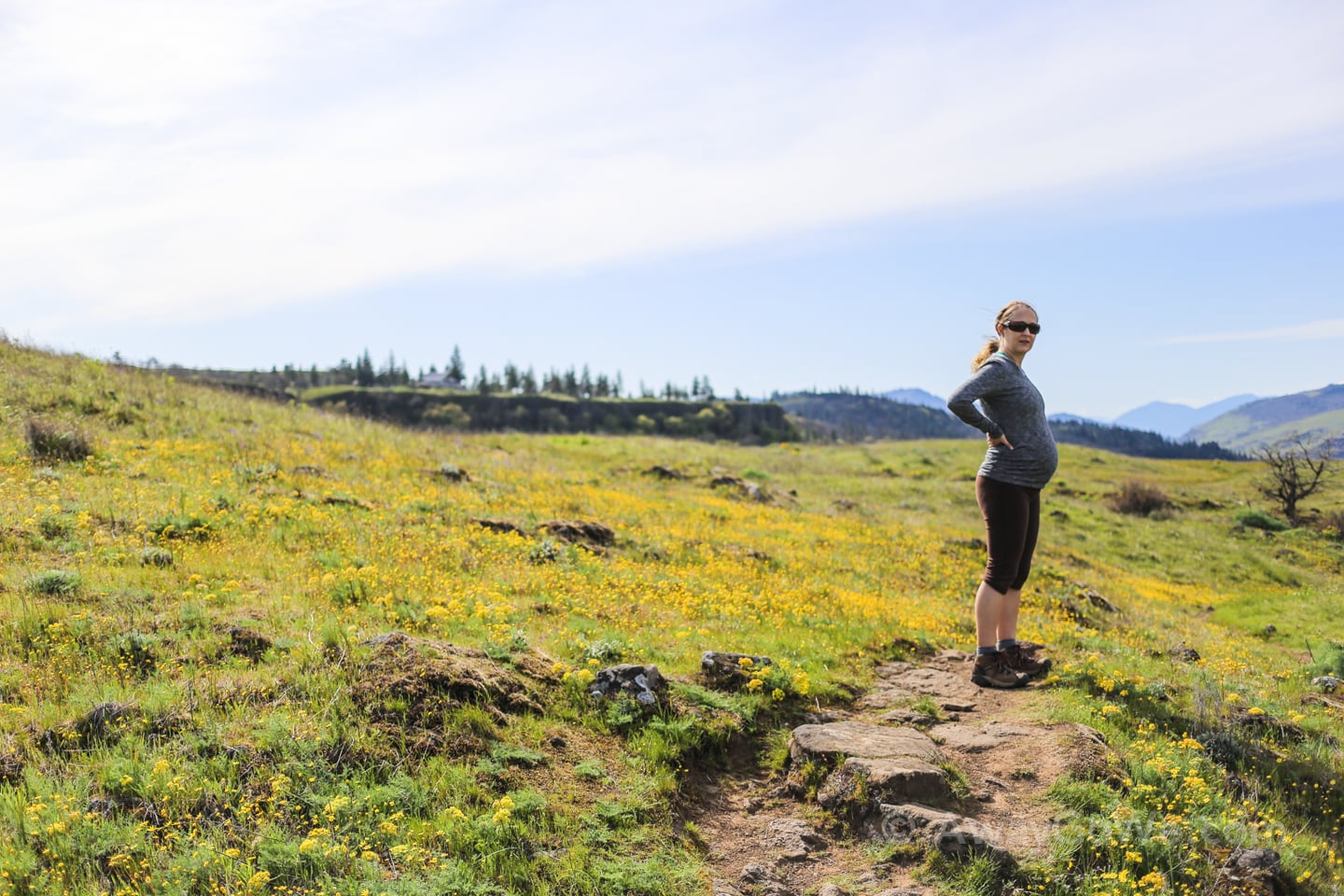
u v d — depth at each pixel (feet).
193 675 17.53
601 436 115.14
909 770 16.15
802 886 14.15
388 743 15.64
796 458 110.63
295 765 14.47
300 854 12.49
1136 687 23.31
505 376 622.54
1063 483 114.93
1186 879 14.23
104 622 19.89
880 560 50.93
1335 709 26.53
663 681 19.69
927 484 98.84
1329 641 40.40
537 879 12.79
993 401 21.76
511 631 22.22
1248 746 20.21
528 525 41.47
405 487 46.83
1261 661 37.37
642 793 15.57
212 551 28.09
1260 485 117.80
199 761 14.46
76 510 29.96
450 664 18.15
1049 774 17.16
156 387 60.49
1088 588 52.39
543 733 17.07
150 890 11.61
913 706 21.43
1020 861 14.25
